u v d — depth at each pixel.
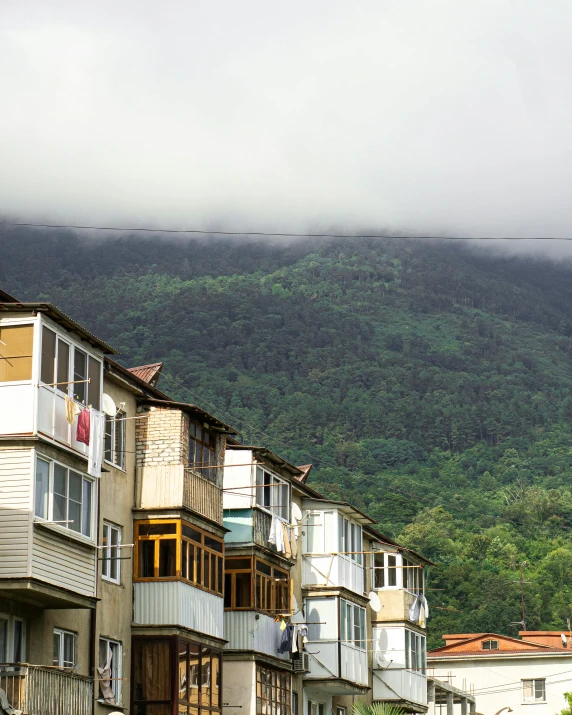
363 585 56.62
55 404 31.70
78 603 31.94
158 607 38.03
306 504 53.75
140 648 37.84
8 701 28.77
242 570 45.38
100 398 34.81
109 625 36.62
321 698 53.47
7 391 31.03
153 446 39.69
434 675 93.69
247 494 45.94
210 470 42.12
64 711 30.80
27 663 30.06
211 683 40.06
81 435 32.53
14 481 30.31
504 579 170.62
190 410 40.31
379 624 60.03
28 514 30.03
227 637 44.78
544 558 195.38
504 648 95.25
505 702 92.12
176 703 37.16
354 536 56.00
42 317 31.59
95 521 33.44
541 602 168.12
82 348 33.91
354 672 53.16
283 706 47.34
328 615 52.06
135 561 38.66
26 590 29.73
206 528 40.78
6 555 29.75
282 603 48.00
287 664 47.88
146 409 40.28
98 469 33.16
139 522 38.94
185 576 38.78
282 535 46.78
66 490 31.88
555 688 91.38
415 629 61.91
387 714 50.62
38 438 30.56
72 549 31.95
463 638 101.25
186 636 38.47
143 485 39.34
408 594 61.34
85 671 34.81
